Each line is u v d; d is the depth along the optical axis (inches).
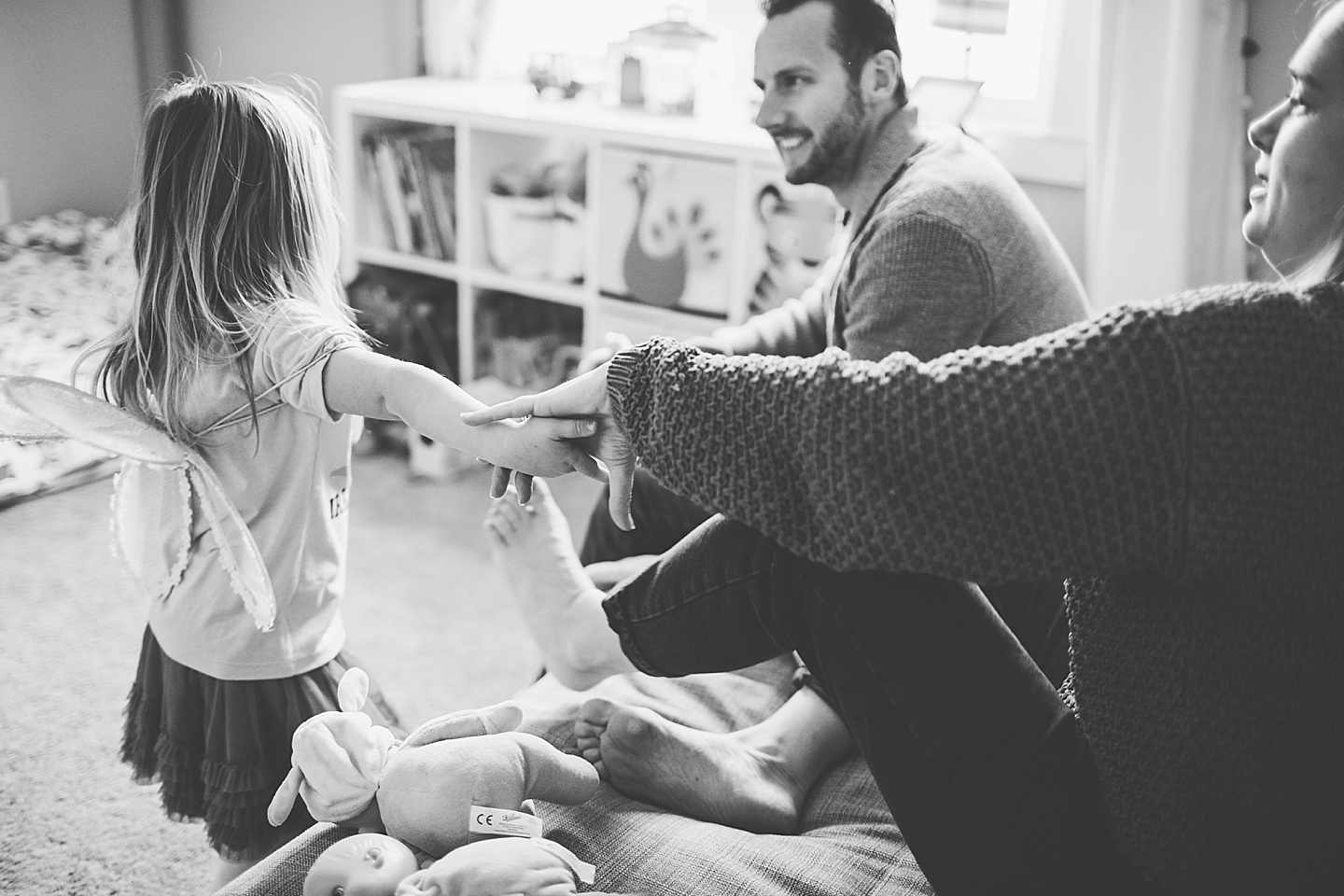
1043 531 30.5
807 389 33.2
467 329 115.3
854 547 32.5
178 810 52.7
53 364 99.7
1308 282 32.9
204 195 49.5
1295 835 30.4
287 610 51.3
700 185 98.9
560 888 35.2
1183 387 29.0
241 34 137.9
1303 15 83.1
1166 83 83.5
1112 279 88.5
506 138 113.5
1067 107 96.0
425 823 38.9
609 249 105.7
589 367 68.7
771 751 47.8
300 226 52.5
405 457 113.6
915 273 57.2
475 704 75.0
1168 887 32.5
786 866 40.9
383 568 92.3
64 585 86.6
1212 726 30.8
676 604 39.8
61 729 70.9
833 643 36.4
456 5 122.0
